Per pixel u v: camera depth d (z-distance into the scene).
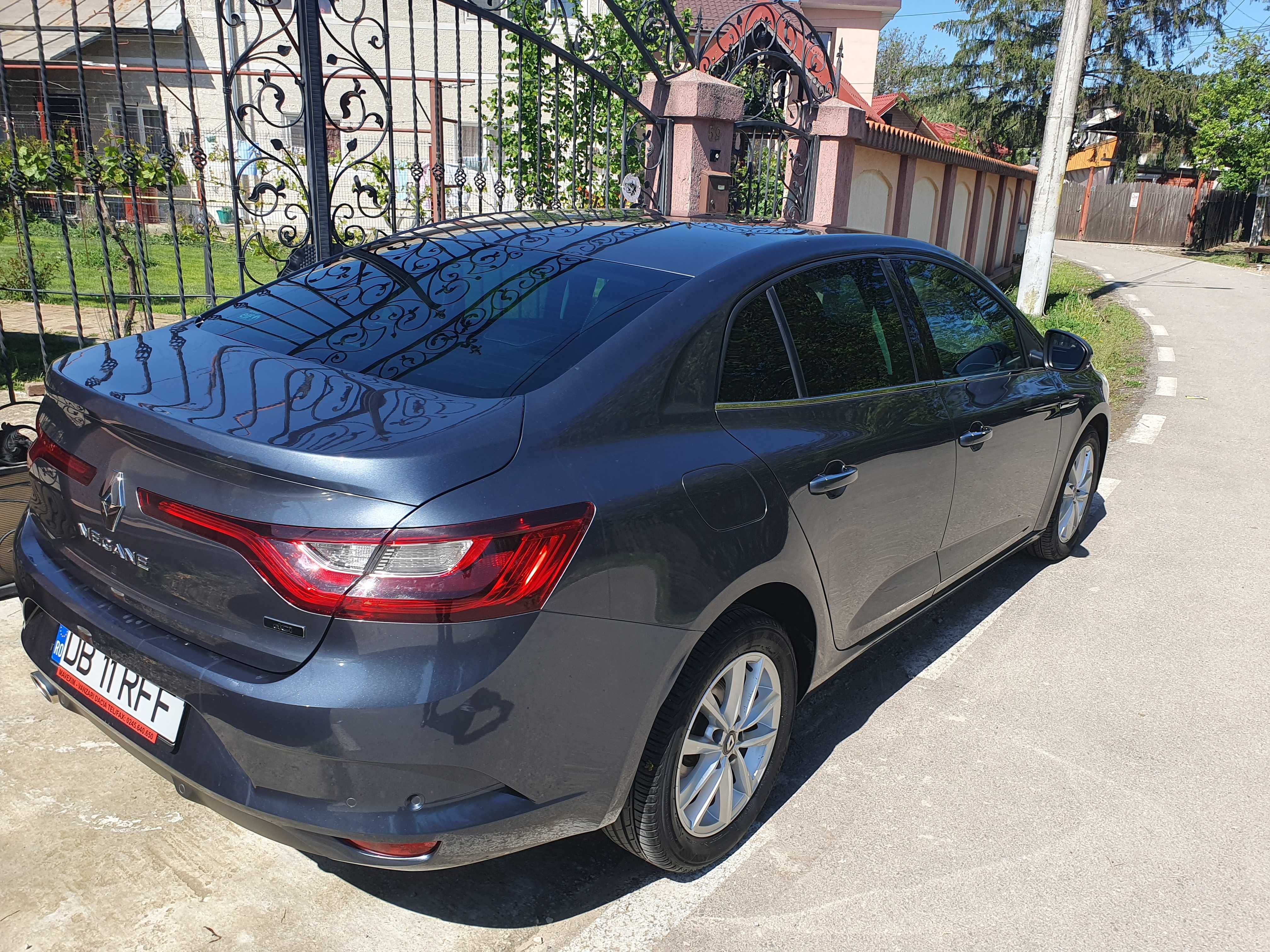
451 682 1.77
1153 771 3.09
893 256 3.25
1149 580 4.61
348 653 1.75
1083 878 2.57
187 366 2.28
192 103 4.09
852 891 2.48
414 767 1.79
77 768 2.73
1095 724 3.35
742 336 2.51
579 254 2.73
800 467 2.50
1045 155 12.83
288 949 2.18
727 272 2.57
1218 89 30.05
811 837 2.69
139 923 2.21
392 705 1.74
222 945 2.17
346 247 4.52
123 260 8.94
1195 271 24.59
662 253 2.70
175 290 10.63
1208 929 2.41
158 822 2.54
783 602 2.65
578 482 1.97
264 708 1.78
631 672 2.05
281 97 4.25
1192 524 5.40
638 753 2.14
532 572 1.84
